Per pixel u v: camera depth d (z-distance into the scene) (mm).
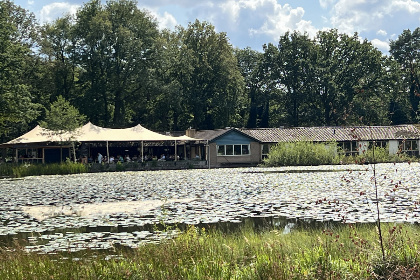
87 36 63500
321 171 39094
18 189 29547
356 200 19141
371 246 8664
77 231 14391
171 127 78562
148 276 8062
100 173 45375
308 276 7266
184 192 24797
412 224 13195
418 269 7230
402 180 28078
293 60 82000
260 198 21141
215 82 74438
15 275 8531
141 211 18188
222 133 57438
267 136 60031
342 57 83188
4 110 49062
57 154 54938
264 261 7973
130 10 69500
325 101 79375
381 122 66812
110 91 68312
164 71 72750
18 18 63875
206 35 75375
